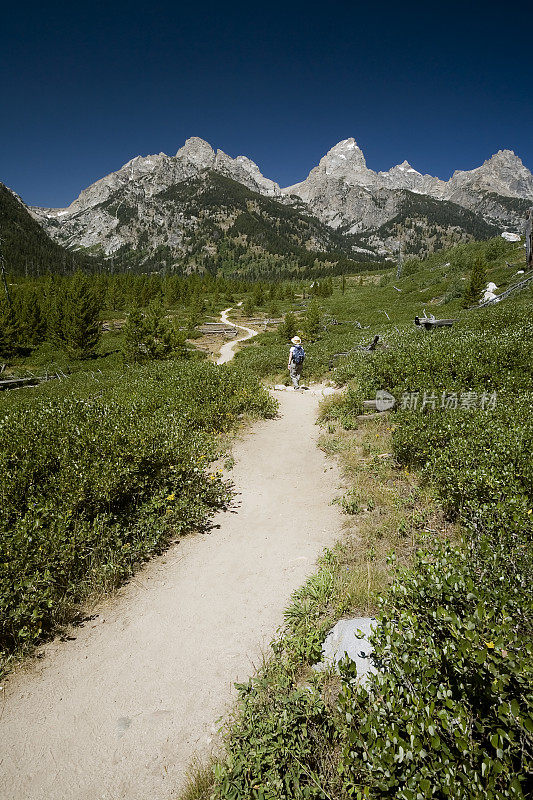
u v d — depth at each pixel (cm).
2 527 429
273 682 308
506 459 491
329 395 1270
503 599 262
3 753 281
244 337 4378
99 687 330
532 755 189
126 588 452
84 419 743
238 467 791
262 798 227
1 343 3366
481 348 952
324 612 383
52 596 396
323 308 5281
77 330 3180
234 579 461
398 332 1619
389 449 735
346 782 208
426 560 353
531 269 3009
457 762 188
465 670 219
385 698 234
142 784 259
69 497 486
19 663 354
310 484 701
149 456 589
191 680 333
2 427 654
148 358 2573
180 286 8319
